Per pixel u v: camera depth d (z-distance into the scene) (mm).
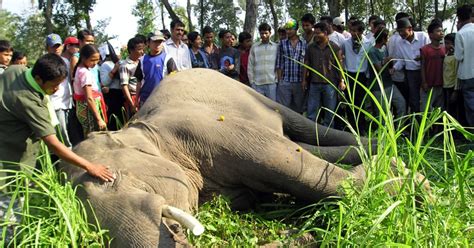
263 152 4047
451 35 8016
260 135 4129
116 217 3193
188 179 4051
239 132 4148
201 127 4148
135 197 3273
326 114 7910
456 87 7719
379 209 3371
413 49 8180
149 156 3795
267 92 8508
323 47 7691
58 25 25344
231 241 3543
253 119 4727
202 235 3516
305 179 3990
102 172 3480
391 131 3418
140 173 3592
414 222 3082
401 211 3205
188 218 3053
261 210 4324
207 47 8859
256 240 3553
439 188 3770
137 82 6914
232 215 3930
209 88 4762
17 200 3777
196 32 8383
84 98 6242
